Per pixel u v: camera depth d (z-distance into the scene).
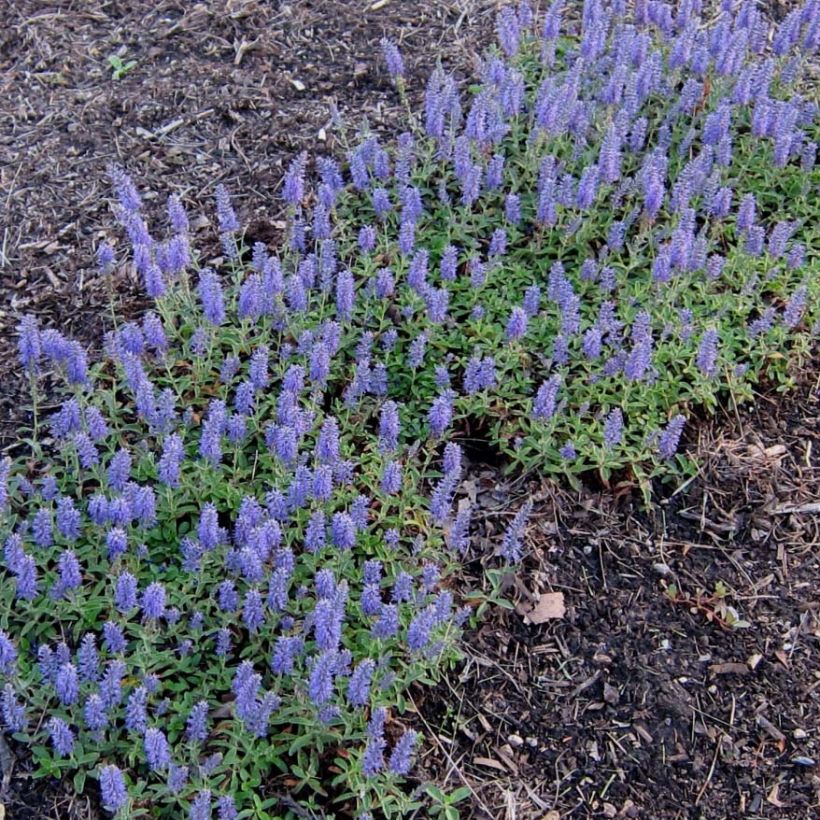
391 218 1.65
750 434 1.52
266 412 1.47
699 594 1.39
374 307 1.56
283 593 1.24
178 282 1.58
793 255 1.57
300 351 1.46
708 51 1.77
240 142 1.76
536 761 1.29
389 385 1.51
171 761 1.21
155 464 1.40
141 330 1.49
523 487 1.46
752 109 1.79
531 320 1.55
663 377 1.51
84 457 1.33
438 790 1.24
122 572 1.30
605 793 1.27
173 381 1.46
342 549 1.31
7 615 1.30
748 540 1.44
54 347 1.38
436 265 1.62
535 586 1.39
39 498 1.37
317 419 1.45
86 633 1.30
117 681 1.20
